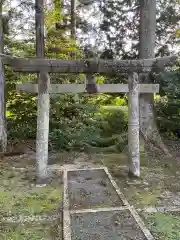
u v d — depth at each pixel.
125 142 6.35
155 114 6.72
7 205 3.62
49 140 6.50
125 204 3.53
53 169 5.09
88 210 3.36
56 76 7.67
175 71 6.37
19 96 7.59
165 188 4.16
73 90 4.41
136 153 4.55
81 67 4.21
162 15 7.34
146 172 4.90
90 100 8.48
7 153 6.04
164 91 6.72
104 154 6.11
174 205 3.55
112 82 7.08
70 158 5.84
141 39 6.22
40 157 4.41
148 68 4.30
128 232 2.83
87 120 7.18
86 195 3.84
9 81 7.43
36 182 4.43
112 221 3.07
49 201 3.74
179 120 7.19
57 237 2.85
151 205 3.55
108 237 2.74
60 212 3.40
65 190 4.03
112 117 7.18
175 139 7.09
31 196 3.91
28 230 3.00
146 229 2.89
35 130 7.38
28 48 8.16
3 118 6.21
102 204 3.54
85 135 6.59
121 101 8.59
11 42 7.96
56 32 8.49
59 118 7.41
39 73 4.29
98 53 8.06
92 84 4.39
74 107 7.59
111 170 5.02
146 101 6.43
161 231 2.90
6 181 4.54
